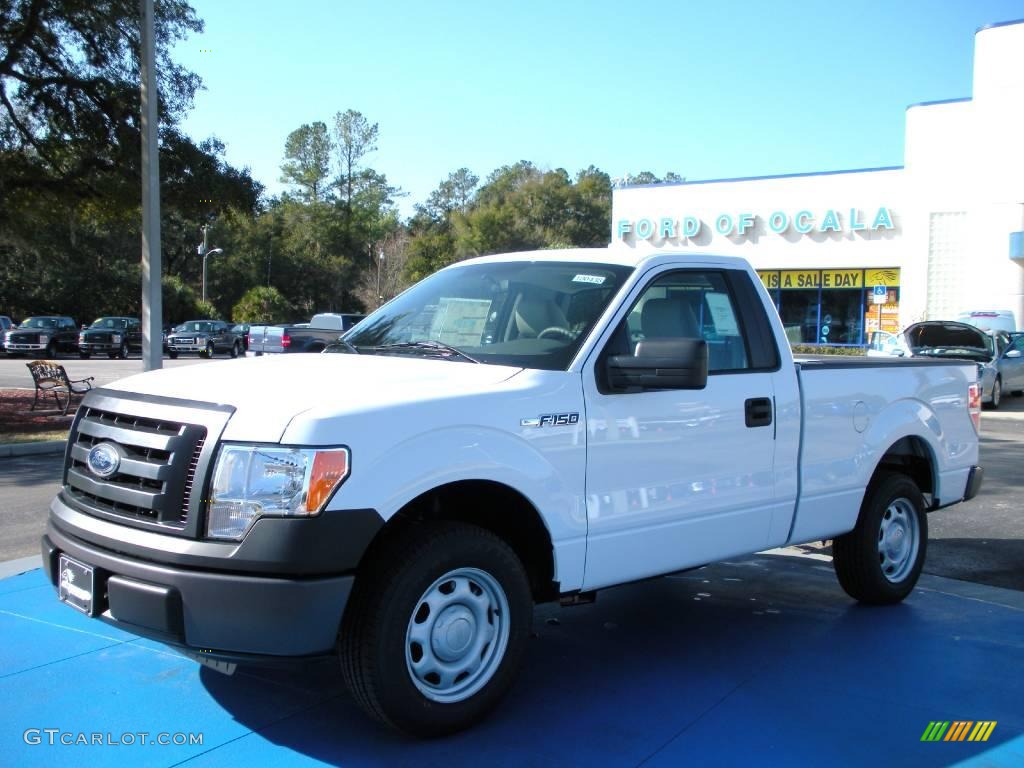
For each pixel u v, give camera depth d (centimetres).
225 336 4300
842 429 537
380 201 9856
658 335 462
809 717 411
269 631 333
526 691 437
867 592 575
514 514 413
